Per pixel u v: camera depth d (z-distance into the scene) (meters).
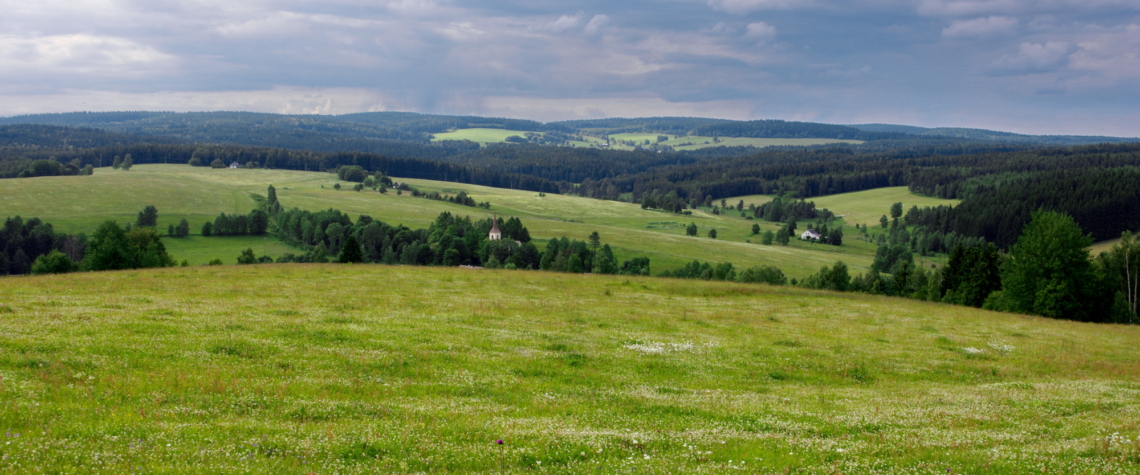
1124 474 12.62
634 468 12.09
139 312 27.66
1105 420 17.70
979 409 18.89
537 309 38.16
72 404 13.91
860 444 14.39
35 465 10.31
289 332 25.38
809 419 16.98
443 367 21.66
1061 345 36.91
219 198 189.38
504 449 12.77
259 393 16.41
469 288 47.19
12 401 13.66
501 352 25.20
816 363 27.52
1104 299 58.84
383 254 127.69
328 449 12.20
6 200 154.62
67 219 146.50
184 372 17.97
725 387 22.12
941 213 199.62
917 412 18.16
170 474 10.41
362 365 20.86
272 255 128.62
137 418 13.33
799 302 49.59
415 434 13.41
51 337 20.83
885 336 36.25
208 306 31.20
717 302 47.12
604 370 23.70
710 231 199.38
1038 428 16.44
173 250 128.12
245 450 11.80
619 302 44.19
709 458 13.06
